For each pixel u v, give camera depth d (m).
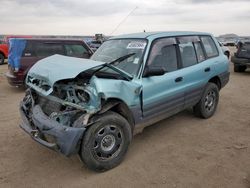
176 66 5.03
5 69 16.19
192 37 5.62
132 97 4.06
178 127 5.57
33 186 3.59
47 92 3.74
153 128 5.52
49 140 3.66
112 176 3.79
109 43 5.32
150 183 3.61
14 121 6.14
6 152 4.54
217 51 6.27
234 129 5.48
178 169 3.94
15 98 8.50
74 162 4.20
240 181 3.61
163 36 4.93
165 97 4.67
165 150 4.55
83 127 3.52
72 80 3.81
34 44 9.43
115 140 3.93
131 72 4.34
